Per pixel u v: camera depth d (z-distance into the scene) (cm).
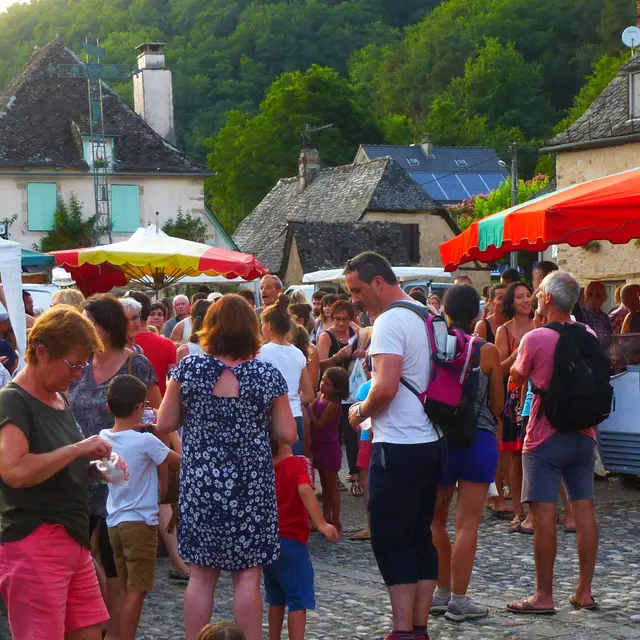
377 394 590
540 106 9869
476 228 1149
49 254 1445
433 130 9538
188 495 532
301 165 5828
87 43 4291
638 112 3072
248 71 10412
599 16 10356
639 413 1061
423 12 12338
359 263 616
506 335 959
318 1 11975
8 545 469
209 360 535
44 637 466
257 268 1489
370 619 687
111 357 660
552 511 683
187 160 4234
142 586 609
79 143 4128
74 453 464
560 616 677
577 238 1118
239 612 531
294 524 586
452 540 904
